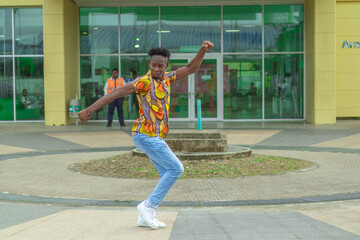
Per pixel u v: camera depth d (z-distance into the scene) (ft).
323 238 14.07
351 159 31.24
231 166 27.61
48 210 18.57
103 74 63.46
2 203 19.99
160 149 15.11
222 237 14.35
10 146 39.29
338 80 64.39
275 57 62.59
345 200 20.11
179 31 63.10
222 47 62.75
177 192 21.95
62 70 57.26
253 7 62.54
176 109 63.26
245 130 50.29
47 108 57.67
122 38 63.21
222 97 62.85
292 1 61.62
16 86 62.75
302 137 43.93
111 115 56.29
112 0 61.05
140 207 15.48
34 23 62.44
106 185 23.71
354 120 63.21
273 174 26.03
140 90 14.90
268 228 15.34
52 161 31.40
